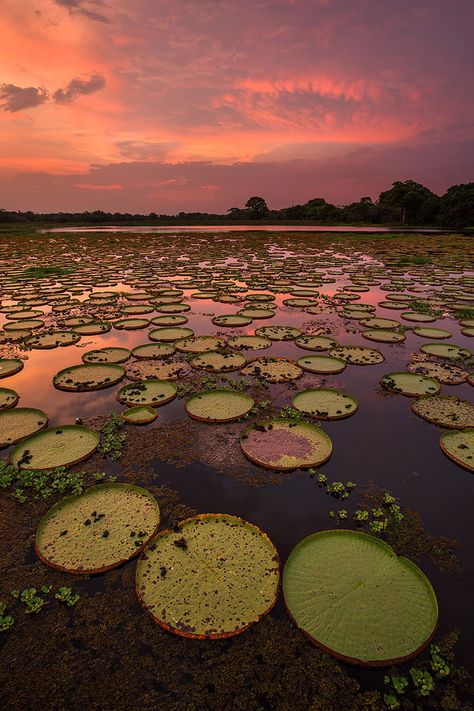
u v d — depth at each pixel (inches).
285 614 102.6
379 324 341.7
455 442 173.8
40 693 87.9
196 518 129.6
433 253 864.3
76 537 123.6
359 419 194.5
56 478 150.7
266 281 545.6
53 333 317.1
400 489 148.9
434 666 92.1
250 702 86.3
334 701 86.6
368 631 97.3
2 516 134.7
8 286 506.6
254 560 115.5
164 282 535.5
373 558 117.0
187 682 89.7
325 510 138.7
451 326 343.6
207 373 244.1
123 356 268.4
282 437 176.2
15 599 107.6
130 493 142.3
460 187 1846.7
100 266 682.2
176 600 104.3
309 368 248.4
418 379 232.2
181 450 169.8
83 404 208.2
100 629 99.9
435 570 116.7
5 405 203.6
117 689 88.5
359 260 765.9
